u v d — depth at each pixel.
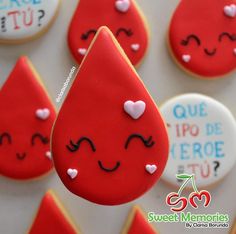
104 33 0.31
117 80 0.31
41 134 0.36
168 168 0.36
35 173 0.36
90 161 0.31
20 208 0.37
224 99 0.37
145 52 0.36
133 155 0.31
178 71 0.37
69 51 0.36
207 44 0.36
